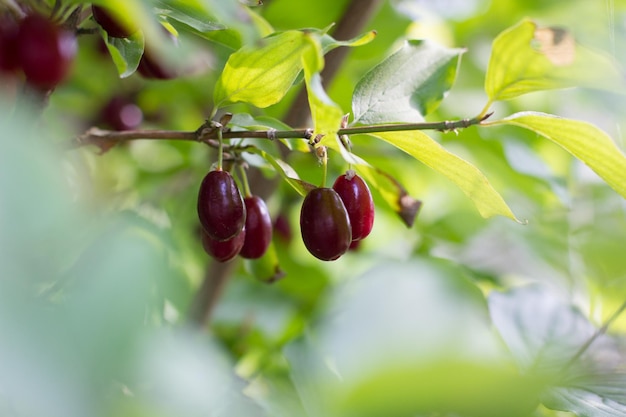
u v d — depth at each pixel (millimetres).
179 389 153
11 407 130
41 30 239
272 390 336
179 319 274
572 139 278
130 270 132
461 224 494
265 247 318
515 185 467
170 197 451
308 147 316
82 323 124
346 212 287
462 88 523
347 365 162
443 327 173
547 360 335
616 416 290
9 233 118
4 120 139
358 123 302
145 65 317
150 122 489
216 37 305
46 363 119
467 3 542
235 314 432
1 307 117
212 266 393
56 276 173
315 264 477
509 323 353
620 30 517
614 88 282
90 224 176
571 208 470
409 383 141
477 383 141
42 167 126
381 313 190
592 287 471
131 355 132
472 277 430
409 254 474
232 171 313
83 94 454
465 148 460
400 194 339
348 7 411
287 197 449
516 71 285
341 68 420
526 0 554
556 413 359
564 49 278
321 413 170
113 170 441
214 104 294
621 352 350
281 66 283
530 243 493
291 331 430
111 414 135
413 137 286
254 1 299
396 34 450
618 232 476
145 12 227
